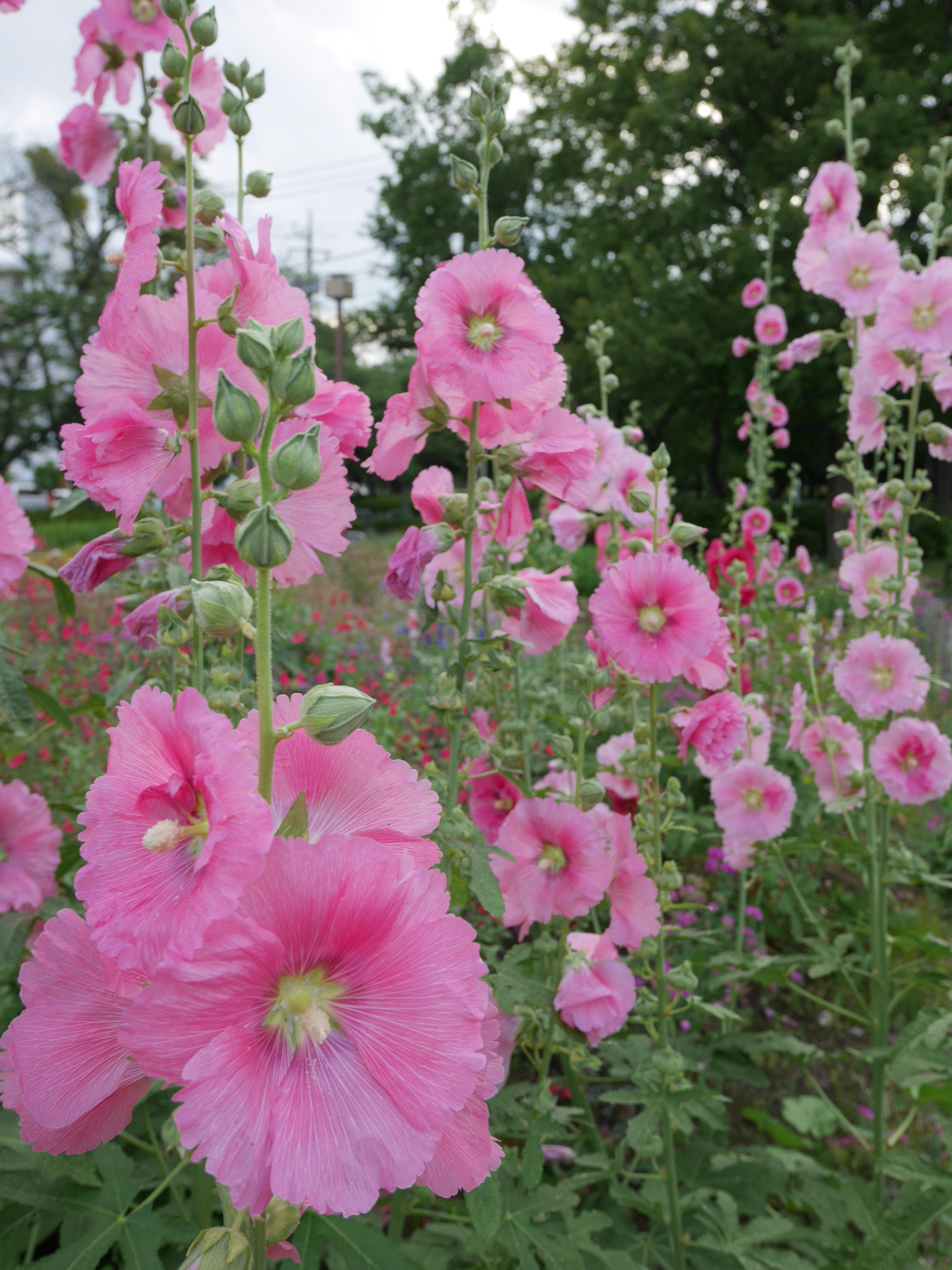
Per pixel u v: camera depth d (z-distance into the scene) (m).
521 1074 3.43
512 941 3.71
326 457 1.41
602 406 3.53
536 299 1.75
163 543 1.59
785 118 21.75
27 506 36.56
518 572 2.33
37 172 33.62
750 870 4.18
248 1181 0.75
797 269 3.77
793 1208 3.11
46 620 6.98
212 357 1.43
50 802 2.39
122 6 2.29
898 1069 2.71
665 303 20.47
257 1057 0.80
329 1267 2.10
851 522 3.93
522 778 2.82
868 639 3.03
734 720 2.27
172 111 1.97
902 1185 3.18
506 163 28.25
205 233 1.58
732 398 21.70
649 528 2.50
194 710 0.84
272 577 1.58
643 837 2.43
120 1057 0.92
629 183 22.08
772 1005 4.32
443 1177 0.95
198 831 0.88
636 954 2.60
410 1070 0.83
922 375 3.18
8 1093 0.93
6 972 2.12
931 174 3.28
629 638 2.13
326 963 0.84
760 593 5.54
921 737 2.96
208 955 0.77
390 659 6.86
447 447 31.17
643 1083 2.35
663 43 23.09
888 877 3.03
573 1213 2.68
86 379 1.43
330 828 1.02
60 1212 1.63
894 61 20.62
